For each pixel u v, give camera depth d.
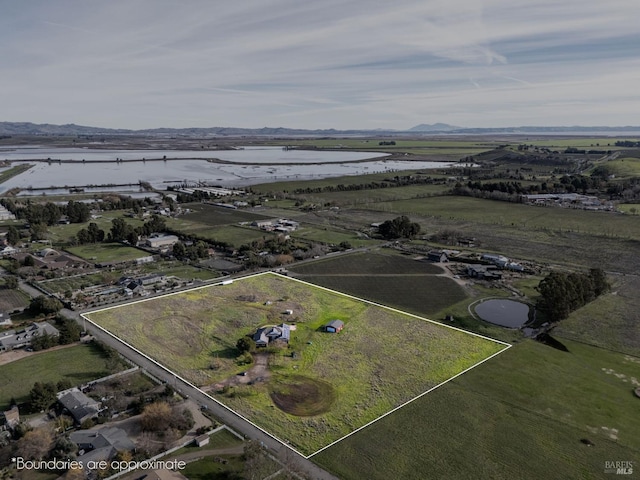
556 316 89.50
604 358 75.69
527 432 57.28
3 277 115.88
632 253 135.50
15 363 73.81
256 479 48.59
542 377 69.69
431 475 50.31
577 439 55.97
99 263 128.12
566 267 123.19
